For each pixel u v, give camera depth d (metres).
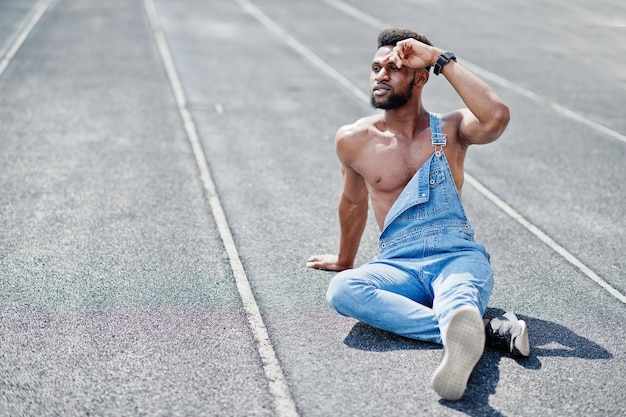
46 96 8.82
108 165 6.63
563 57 12.62
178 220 5.49
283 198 6.03
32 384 3.42
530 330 4.05
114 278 4.54
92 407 3.26
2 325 3.94
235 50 12.06
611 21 16.59
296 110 8.78
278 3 17.64
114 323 4.00
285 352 3.75
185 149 7.17
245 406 3.29
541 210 5.99
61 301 4.23
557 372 3.63
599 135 8.27
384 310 3.79
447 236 3.89
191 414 3.22
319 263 4.75
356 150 4.11
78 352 3.70
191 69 10.55
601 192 6.47
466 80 3.79
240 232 5.32
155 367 3.59
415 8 17.66
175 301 4.27
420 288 3.92
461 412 3.28
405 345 3.84
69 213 5.55
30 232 5.19
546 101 9.67
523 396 3.42
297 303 4.29
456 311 3.21
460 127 3.99
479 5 18.42
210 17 15.13
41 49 11.28
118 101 8.76
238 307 4.22
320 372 3.58
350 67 11.21
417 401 3.36
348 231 4.51
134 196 5.93
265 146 7.38
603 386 3.53
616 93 10.27
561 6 18.58
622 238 5.48
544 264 4.97
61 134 7.46
